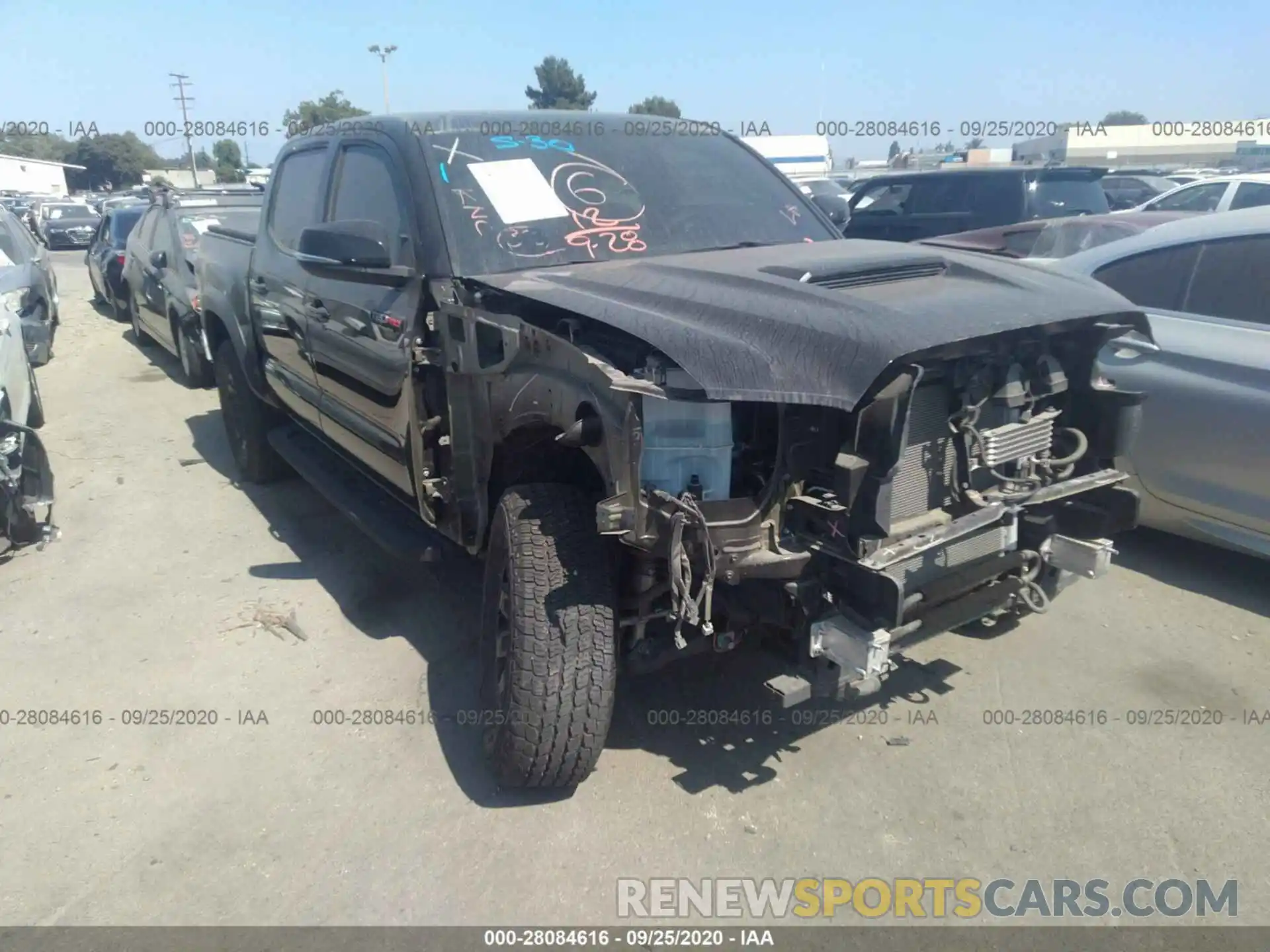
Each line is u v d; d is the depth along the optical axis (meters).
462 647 4.00
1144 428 4.30
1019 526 3.13
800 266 2.97
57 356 10.64
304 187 4.72
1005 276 3.04
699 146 4.27
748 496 2.52
